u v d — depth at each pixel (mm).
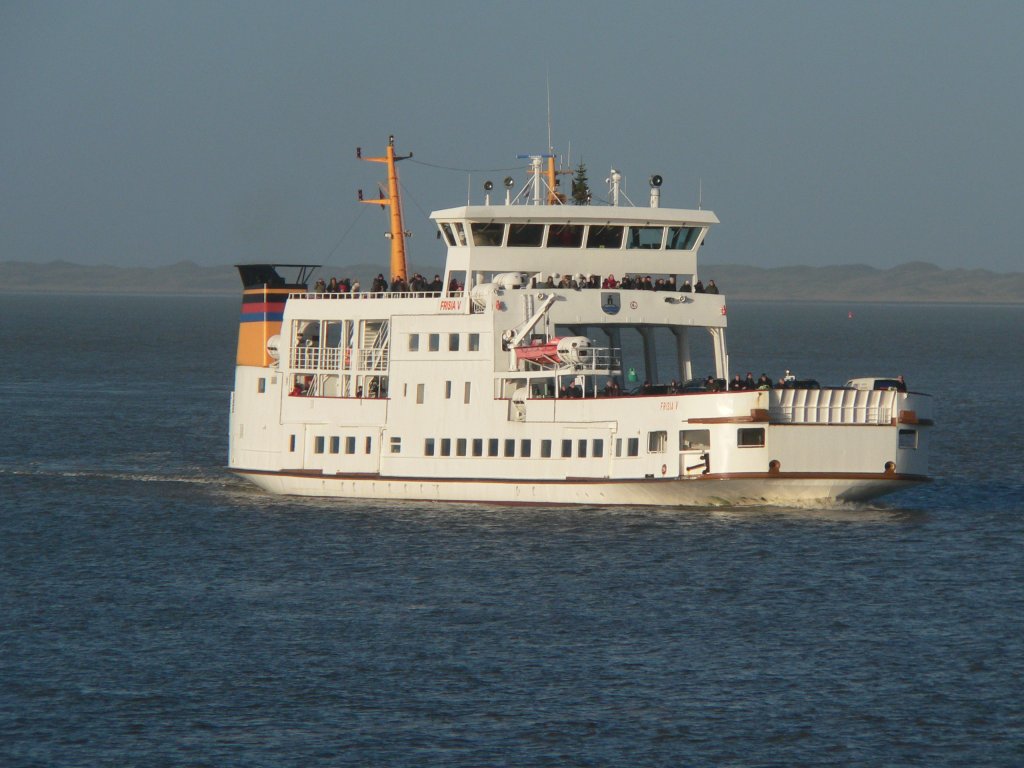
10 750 187125
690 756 185625
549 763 183625
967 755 185875
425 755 185625
